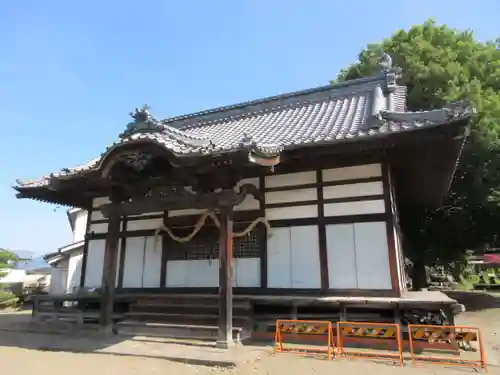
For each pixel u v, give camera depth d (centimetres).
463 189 1655
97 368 629
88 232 1251
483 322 1238
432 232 1873
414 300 717
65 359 692
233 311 857
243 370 605
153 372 603
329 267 854
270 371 596
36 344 823
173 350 723
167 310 934
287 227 916
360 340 750
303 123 1181
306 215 904
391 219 826
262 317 866
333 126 1028
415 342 716
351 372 581
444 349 697
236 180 831
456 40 1934
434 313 758
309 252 880
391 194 879
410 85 1730
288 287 879
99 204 1259
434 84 1644
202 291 981
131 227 1130
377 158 867
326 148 823
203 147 759
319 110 1289
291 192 933
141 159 830
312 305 820
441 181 1082
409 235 1916
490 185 1625
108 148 809
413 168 952
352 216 861
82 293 1098
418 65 1667
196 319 869
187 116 1673
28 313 1619
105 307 896
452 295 2364
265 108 1491
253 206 965
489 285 3159
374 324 703
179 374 593
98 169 827
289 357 671
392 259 805
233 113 1557
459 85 1669
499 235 1842
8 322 1184
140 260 1089
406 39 1889
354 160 887
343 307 793
